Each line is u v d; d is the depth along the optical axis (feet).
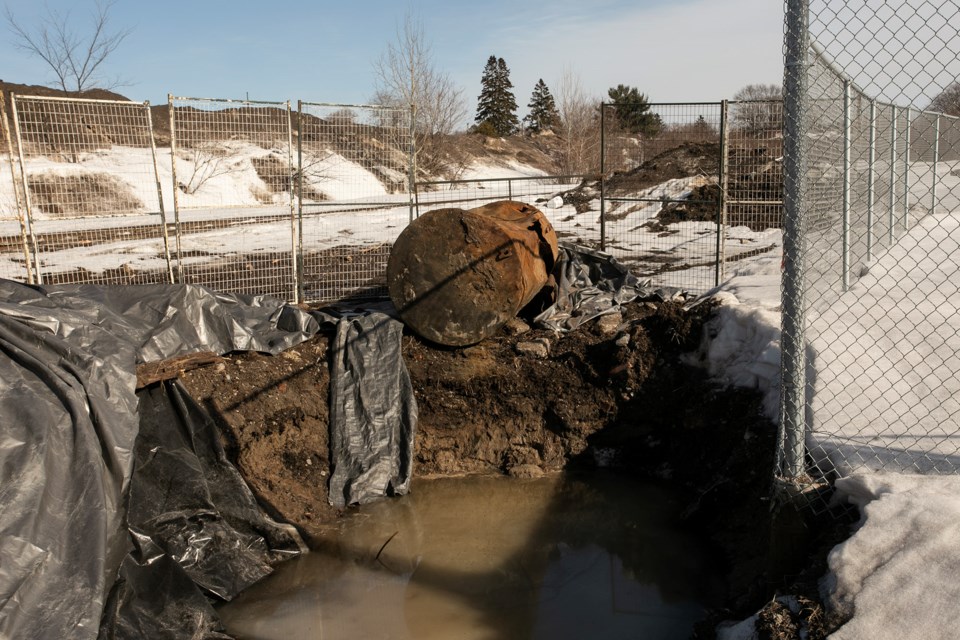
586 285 30.25
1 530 14.98
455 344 26.94
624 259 44.80
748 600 15.99
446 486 25.07
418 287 26.58
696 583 19.51
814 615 13.06
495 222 26.14
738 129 37.27
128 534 17.79
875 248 31.86
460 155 105.50
